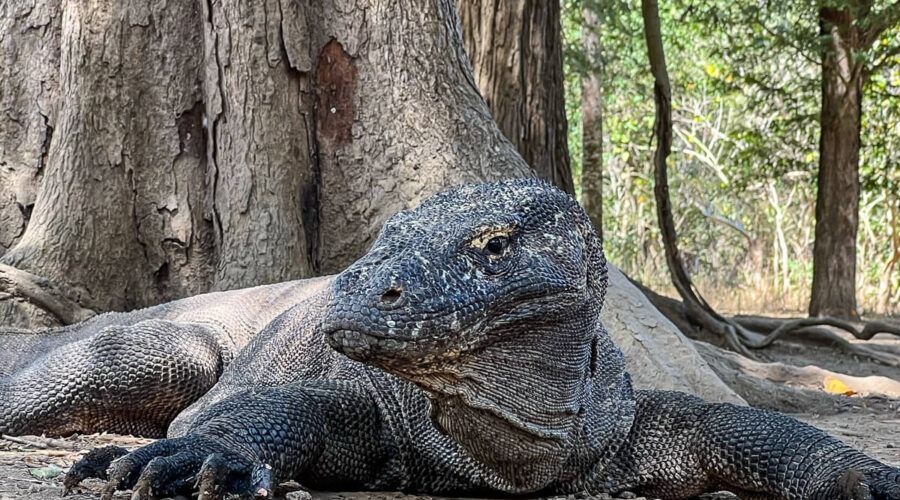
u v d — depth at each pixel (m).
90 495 1.21
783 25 5.34
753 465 1.35
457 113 2.19
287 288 1.77
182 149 2.19
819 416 2.31
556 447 1.25
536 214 1.20
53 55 2.23
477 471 1.33
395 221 1.18
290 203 2.15
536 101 3.00
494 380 1.14
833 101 5.01
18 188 2.22
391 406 1.37
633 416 1.41
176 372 1.64
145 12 2.18
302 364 1.51
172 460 1.11
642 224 9.31
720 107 8.73
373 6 2.18
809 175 7.75
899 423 2.17
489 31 2.96
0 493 1.19
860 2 4.84
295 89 2.17
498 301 1.11
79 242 2.13
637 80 6.96
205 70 2.18
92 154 2.15
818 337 3.44
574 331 1.21
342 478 1.37
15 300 2.07
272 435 1.26
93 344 1.64
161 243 2.18
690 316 3.19
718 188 9.11
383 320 1.04
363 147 2.17
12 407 1.61
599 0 4.59
